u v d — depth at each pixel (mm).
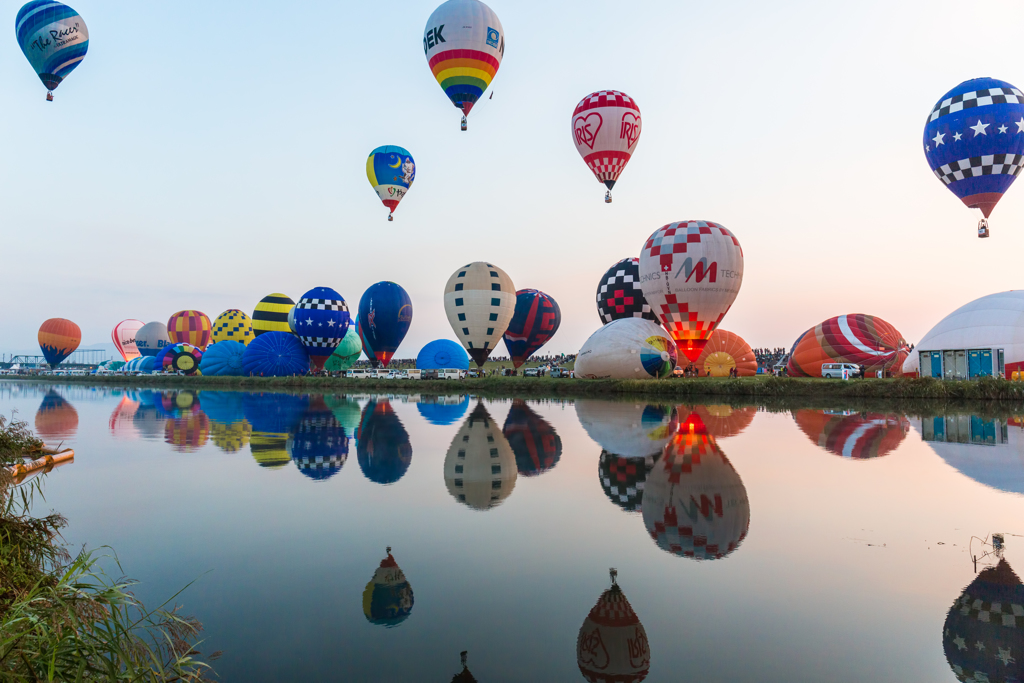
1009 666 3850
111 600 3111
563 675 3734
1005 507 7492
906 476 9266
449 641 4195
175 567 5586
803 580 5254
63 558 3812
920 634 4285
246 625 4445
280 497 8227
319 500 8055
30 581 3287
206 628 4391
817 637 4254
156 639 4125
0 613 3018
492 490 8578
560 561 5746
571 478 9328
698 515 7230
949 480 8992
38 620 2791
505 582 5262
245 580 5289
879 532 6531
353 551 6047
